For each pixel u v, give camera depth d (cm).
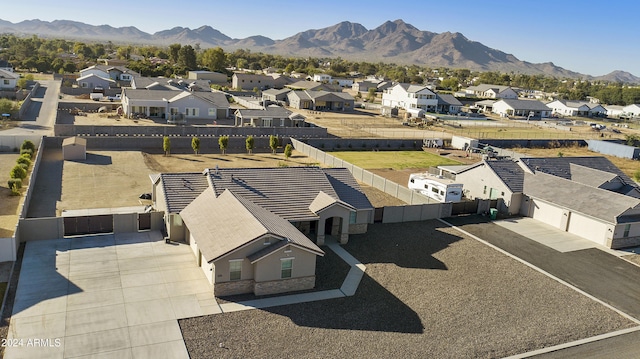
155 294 2366
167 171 4841
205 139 6141
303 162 5697
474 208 4084
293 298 2442
